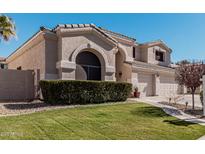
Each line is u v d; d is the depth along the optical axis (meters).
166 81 31.59
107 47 22.34
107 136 9.16
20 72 20.48
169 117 13.86
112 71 22.41
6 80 19.89
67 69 19.38
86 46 20.69
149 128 10.80
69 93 16.59
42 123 10.62
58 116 12.41
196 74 17.16
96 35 21.48
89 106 16.02
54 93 16.23
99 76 21.98
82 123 11.09
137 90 25.80
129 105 17.33
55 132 9.27
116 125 11.05
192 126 11.62
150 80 29.06
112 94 18.91
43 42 19.72
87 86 17.34
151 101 21.20
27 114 12.88
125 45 27.86
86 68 21.16
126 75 26.64
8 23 17.03
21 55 26.62
